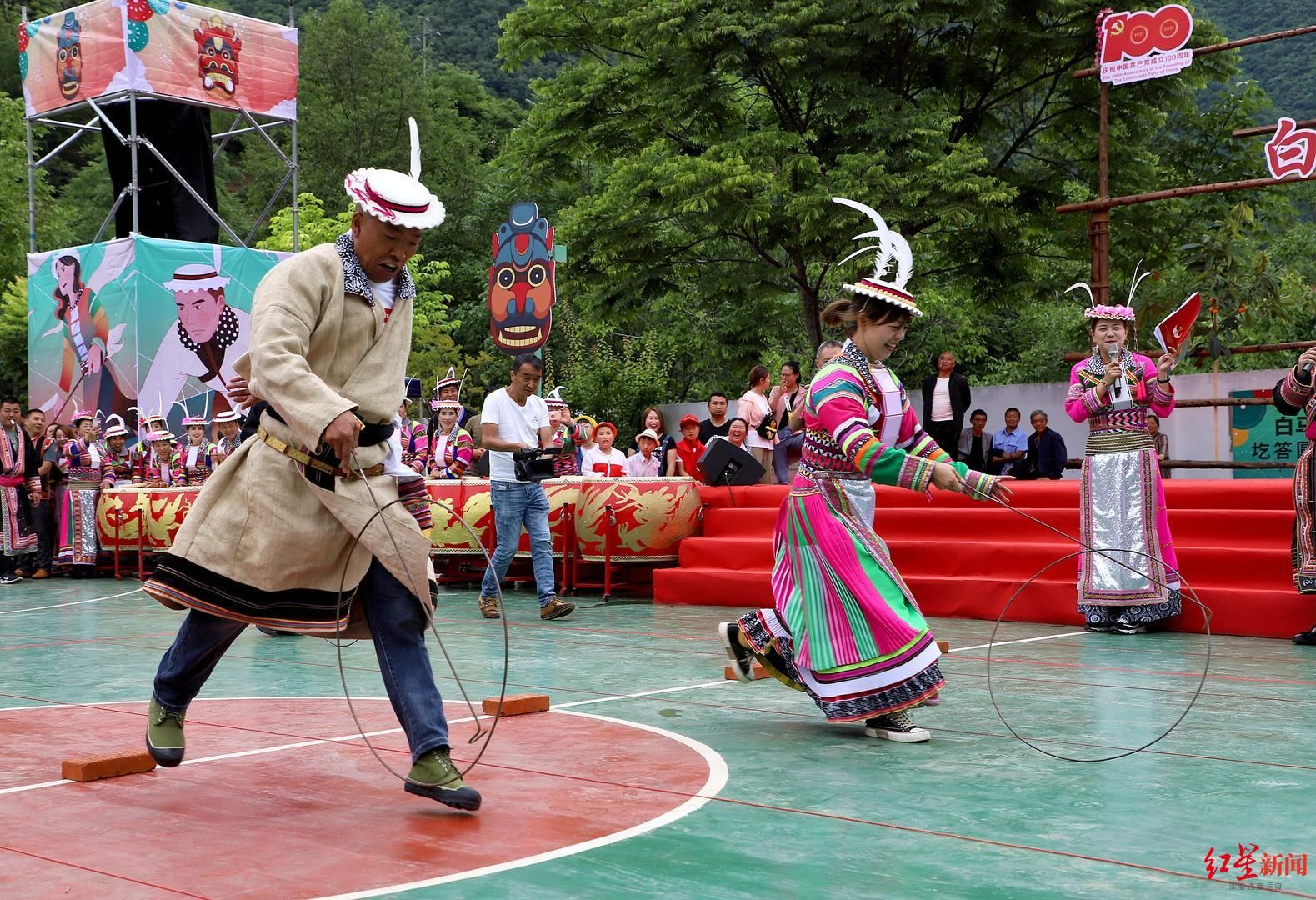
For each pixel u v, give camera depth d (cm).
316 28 5469
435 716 334
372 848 300
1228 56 1794
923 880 275
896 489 941
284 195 5112
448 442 1220
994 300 1962
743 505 1008
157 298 1502
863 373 443
